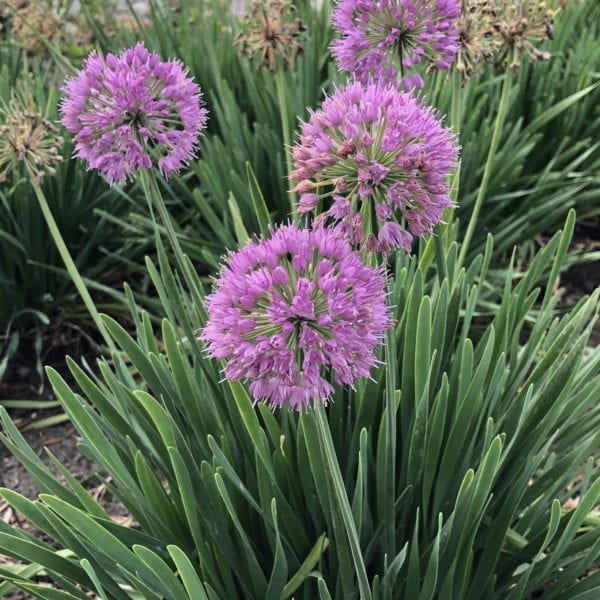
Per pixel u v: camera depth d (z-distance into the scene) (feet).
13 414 1.49
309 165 0.62
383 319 0.58
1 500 1.30
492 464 0.71
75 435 1.44
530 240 1.70
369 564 0.87
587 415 0.96
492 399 0.88
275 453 0.84
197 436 0.87
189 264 1.00
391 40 0.80
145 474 0.79
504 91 1.15
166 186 1.71
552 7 2.02
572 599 0.80
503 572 0.88
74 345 1.64
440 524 0.70
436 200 0.62
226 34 1.99
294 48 1.37
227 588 0.83
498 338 0.96
